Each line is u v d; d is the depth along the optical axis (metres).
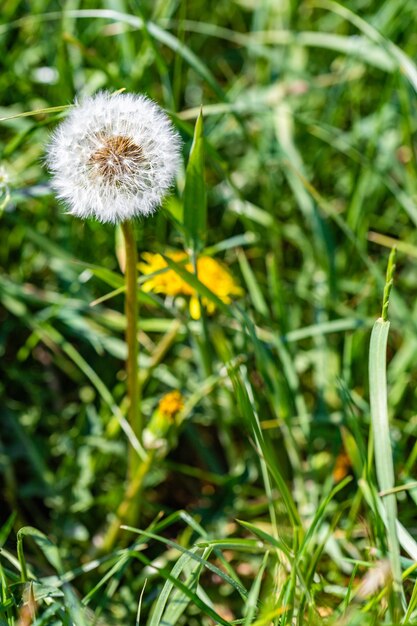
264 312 0.54
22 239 0.60
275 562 0.47
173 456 0.57
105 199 0.41
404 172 0.62
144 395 0.56
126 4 0.62
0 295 0.57
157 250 0.55
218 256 0.62
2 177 0.48
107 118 0.42
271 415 0.55
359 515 0.49
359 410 0.53
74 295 0.58
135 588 0.49
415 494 0.47
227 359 0.51
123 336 0.58
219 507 0.53
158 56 0.55
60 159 0.42
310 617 0.42
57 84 0.59
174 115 0.50
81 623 0.42
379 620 0.42
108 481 0.54
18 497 0.54
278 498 0.52
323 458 0.54
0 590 0.44
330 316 0.58
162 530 0.53
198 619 0.48
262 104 0.61
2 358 0.58
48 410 0.57
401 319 0.55
